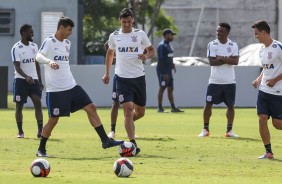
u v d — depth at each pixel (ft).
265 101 95.71
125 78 101.76
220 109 206.90
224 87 127.44
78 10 292.40
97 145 109.19
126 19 102.06
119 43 102.27
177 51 410.11
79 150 102.63
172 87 189.88
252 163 89.51
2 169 82.02
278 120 96.02
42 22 289.74
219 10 404.16
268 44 95.50
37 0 289.12
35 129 139.44
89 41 363.97
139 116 106.11
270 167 85.97
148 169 82.79
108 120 161.89
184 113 187.21
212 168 84.43
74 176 76.74
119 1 359.46
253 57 277.64
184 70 215.92
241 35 402.11
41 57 94.68
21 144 110.32
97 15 359.05
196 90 216.74
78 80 210.38
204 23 407.03
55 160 91.04
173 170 82.28
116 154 98.02
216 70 127.65
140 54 101.35
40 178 75.00
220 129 142.92
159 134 130.31
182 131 137.39
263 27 95.30
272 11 392.47
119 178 75.46
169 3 409.69
